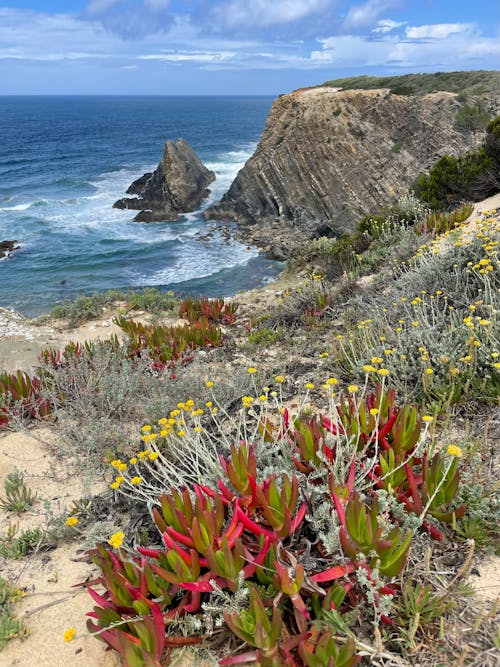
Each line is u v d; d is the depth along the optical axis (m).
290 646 2.20
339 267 13.23
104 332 11.21
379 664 2.25
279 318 9.36
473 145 29.80
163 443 4.47
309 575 2.62
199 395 5.52
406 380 4.63
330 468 3.02
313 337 7.50
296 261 18.80
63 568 3.37
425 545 2.84
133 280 24.41
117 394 5.51
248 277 24.52
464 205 11.40
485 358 4.33
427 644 2.32
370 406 3.71
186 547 2.78
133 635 2.54
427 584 2.61
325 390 5.32
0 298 21.72
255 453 3.43
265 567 2.57
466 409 4.13
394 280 8.30
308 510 2.95
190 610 2.57
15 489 4.14
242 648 2.49
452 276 6.20
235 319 11.12
